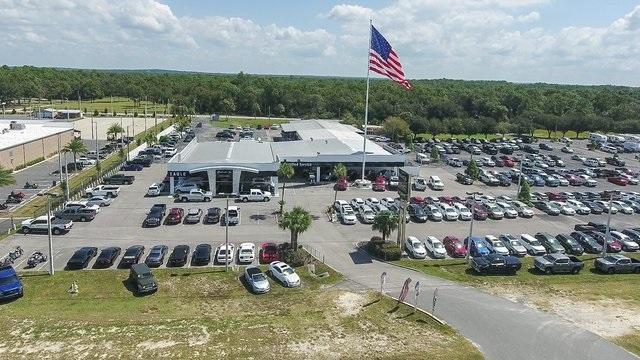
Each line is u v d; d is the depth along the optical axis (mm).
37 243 55750
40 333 36156
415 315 40375
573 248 57562
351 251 55594
